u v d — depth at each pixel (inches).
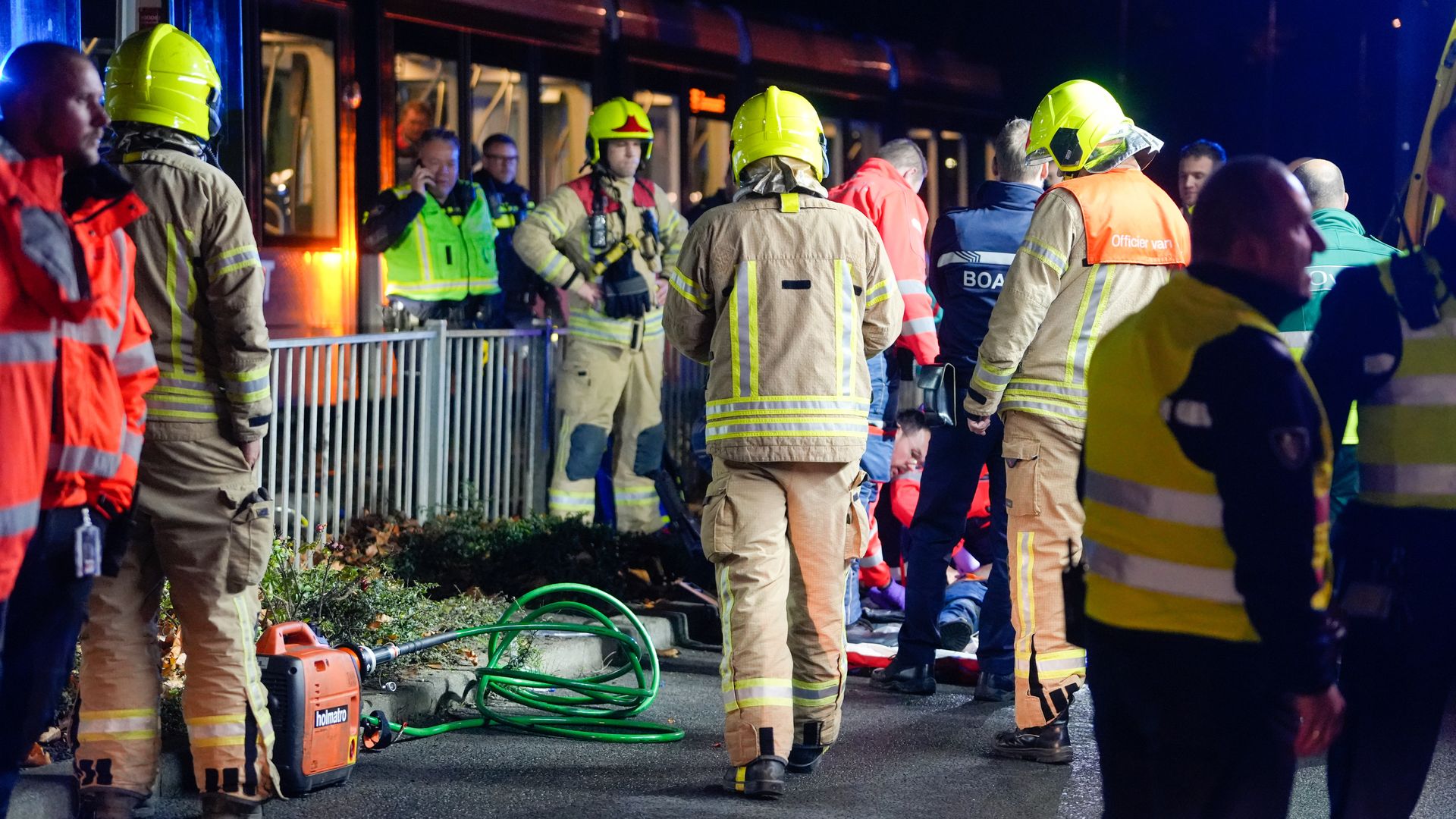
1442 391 165.9
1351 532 171.9
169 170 195.2
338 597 285.4
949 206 808.9
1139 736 145.2
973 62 844.0
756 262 227.6
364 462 359.9
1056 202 246.2
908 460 374.0
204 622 199.9
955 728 274.2
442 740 259.8
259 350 197.3
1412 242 219.8
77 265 157.6
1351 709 169.6
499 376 402.6
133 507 177.3
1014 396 249.9
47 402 156.8
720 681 309.7
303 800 221.5
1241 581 133.8
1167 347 138.9
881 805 226.4
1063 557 247.0
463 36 507.8
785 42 675.4
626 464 410.6
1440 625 165.8
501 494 406.6
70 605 165.5
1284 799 138.7
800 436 223.9
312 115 452.8
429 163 433.4
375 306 476.1
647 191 403.2
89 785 193.6
